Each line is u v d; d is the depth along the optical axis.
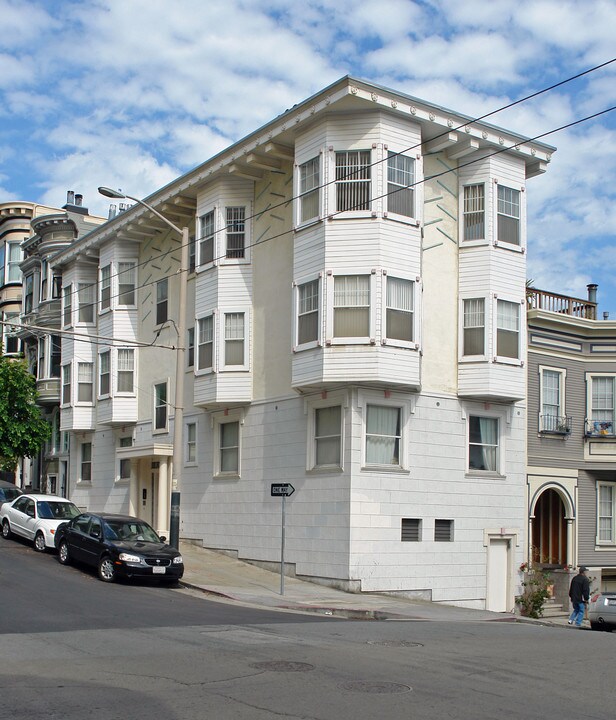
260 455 25.83
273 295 26.09
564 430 27.98
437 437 24.22
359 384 22.75
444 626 16.67
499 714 8.63
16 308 48.88
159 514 29.59
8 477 48.31
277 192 26.44
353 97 22.55
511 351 25.31
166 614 16.06
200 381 27.64
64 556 23.45
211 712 8.34
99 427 35.94
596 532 28.67
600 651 13.33
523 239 25.97
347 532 22.27
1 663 10.66
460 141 25.05
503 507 25.41
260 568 25.11
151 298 33.09
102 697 8.89
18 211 49.84
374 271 22.66
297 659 11.23
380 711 8.56
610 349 29.28
